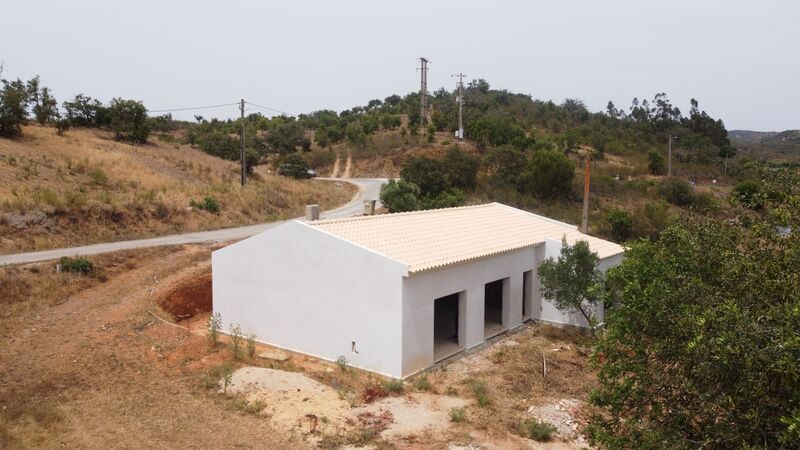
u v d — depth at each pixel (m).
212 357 16.84
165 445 12.01
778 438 6.41
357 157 75.62
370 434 12.20
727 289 8.40
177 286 22.72
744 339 6.79
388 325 15.59
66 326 18.81
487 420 13.08
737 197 10.34
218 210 35.69
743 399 7.07
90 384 15.16
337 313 16.66
